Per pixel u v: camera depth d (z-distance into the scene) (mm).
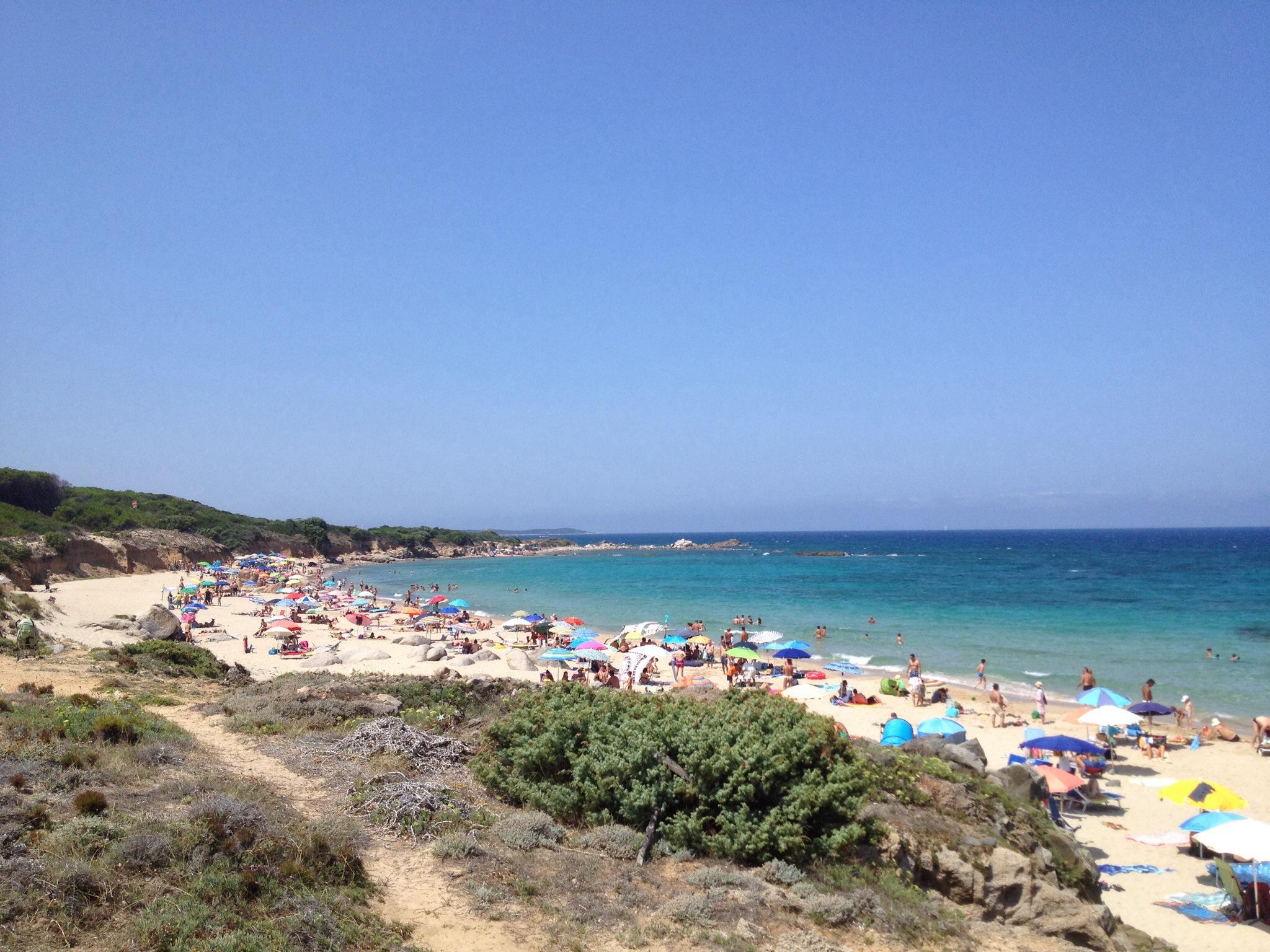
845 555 154750
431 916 8664
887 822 11273
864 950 9008
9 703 14430
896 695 31688
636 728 12312
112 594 60469
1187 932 13578
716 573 103938
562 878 9773
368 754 13703
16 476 85875
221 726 15945
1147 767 22781
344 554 141875
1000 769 15703
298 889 8422
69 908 7219
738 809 11156
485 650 39250
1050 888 10672
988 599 64625
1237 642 43094
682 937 8664
